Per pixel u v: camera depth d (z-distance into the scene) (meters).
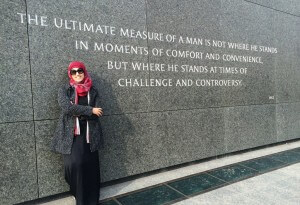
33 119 3.36
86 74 3.34
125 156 4.13
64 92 3.21
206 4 5.15
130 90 4.17
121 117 4.08
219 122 5.35
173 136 4.67
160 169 4.55
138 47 4.25
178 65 4.73
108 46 3.95
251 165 4.91
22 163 3.28
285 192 3.67
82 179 3.18
